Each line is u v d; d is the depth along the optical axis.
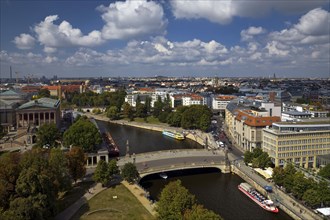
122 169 193.00
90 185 186.75
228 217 159.75
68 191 175.25
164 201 135.62
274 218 159.12
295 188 168.62
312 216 150.88
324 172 186.00
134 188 183.50
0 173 140.50
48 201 138.38
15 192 138.12
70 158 184.12
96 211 152.62
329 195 156.00
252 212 165.75
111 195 172.12
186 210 125.94
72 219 144.38
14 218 112.62
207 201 179.75
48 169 153.00
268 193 181.88
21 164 151.50
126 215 149.12
